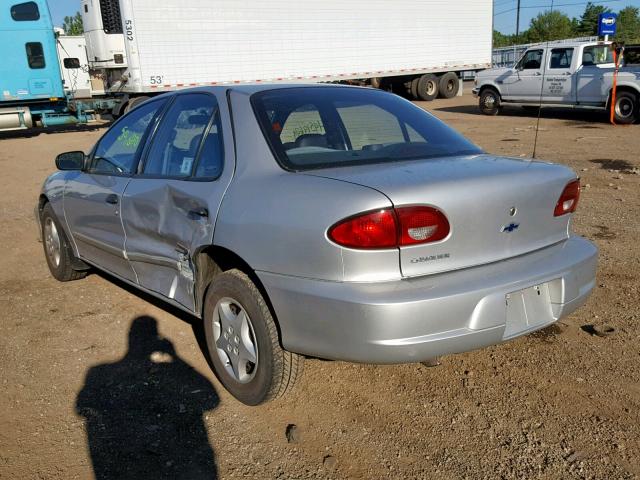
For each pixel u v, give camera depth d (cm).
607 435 292
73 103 1848
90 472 278
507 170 303
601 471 268
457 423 306
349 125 353
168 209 355
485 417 310
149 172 390
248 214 297
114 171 430
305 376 355
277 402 330
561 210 318
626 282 477
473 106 2241
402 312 258
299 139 326
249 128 327
